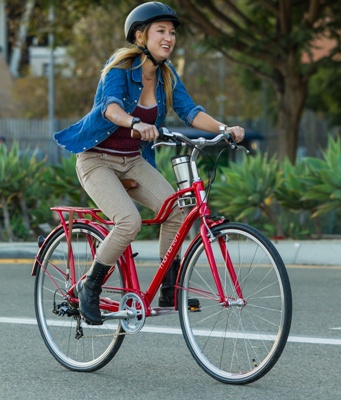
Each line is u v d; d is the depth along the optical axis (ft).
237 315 39.11
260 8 167.94
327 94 223.10
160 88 39.52
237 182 100.42
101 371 41.50
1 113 312.91
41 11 174.40
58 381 39.63
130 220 38.99
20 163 109.81
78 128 40.24
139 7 38.65
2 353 45.47
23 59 395.75
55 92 295.89
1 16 380.78
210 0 150.51
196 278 63.10
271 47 151.43
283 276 36.52
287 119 159.94
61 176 107.86
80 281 40.88
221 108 318.86
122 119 37.22
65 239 42.24
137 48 38.60
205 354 40.98
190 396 36.73
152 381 39.40
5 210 104.53
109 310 40.63
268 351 38.50
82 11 162.91
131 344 47.47
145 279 65.98
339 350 45.75
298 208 101.96
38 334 50.39
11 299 62.75
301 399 36.09
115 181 39.81
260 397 36.37
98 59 277.03
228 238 38.09
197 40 166.61
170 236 39.91
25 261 86.74
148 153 41.04
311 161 102.47
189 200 38.83
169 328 51.80
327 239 99.96
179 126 197.26
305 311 57.47
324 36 150.20
